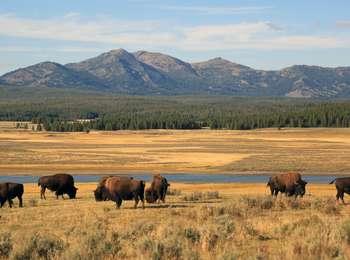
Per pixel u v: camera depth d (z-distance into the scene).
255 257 18.17
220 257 17.89
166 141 179.50
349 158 108.81
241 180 80.56
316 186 65.69
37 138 198.88
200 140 183.12
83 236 22.72
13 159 112.38
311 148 142.62
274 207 35.50
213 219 28.61
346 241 20.86
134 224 26.41
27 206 41.12
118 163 107.25
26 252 19.14
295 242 20.42
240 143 166.50
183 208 36.84
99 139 192.38
